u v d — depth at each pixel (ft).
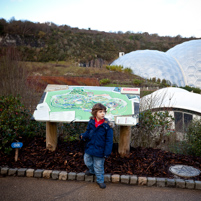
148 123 15.07
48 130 12.89
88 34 254.47
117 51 234.17
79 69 123.24
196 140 18.07
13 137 12.95
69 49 203.10
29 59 165.48
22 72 24.43
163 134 16.62
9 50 26.73
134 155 12.96
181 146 19.65
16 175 11.16
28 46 185.37
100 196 9.70
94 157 10.11
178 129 24.48
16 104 14.23
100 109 9.73
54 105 12.81
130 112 12.30
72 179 10.94
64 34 229.45
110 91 14.64
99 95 14.14
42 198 9.47
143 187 10.52
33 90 22.54
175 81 128.06
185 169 11.67
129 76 118.73
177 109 34.42
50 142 13.03
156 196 9.83
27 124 15.39
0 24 197.98
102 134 9.75
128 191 10.15
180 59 142.41
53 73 110.11
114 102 13.25
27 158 12.32
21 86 21.70
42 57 175.52
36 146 13.71
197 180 10.70
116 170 11.45
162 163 12.23
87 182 10.81
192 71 133.80
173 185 10.50
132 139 15.96
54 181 10.83
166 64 133.39
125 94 14.15
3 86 21.62
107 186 10.49
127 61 142.20
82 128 16.57
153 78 115.34
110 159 12.43
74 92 14.44
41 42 200.75
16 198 9.42
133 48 249.75
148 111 15.57
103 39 247.91
